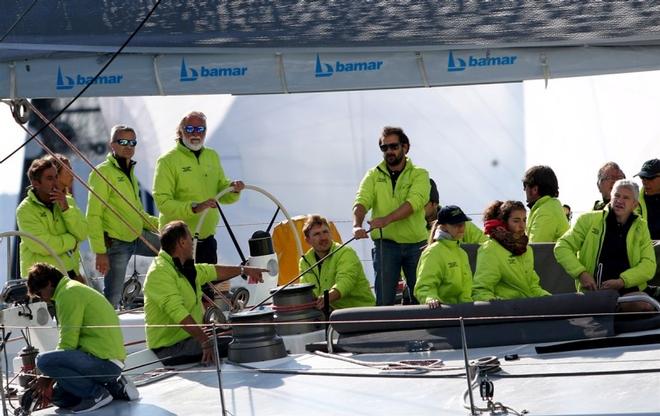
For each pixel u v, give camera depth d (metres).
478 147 48.34
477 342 26.52
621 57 30.14
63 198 32.91
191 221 32.94
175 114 50.91
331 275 30.16
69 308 25.98
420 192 30.73
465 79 30.97
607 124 45.66
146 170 51.00
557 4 32.56
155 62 32.34
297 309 28.52
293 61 31.70
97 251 34.56
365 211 31.03
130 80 32.53
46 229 32.94
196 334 27.77
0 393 27.36
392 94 49.19
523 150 47.94
